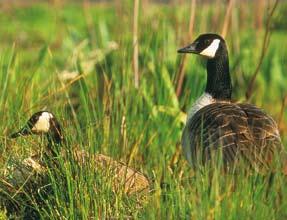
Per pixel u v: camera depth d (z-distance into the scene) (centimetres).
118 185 1149
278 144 1126
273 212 977
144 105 1512
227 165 1088
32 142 1268
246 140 1117
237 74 1867
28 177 1137
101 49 1884
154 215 1004
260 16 2181
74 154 1152
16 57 1683
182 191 1040
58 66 2273
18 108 1411
